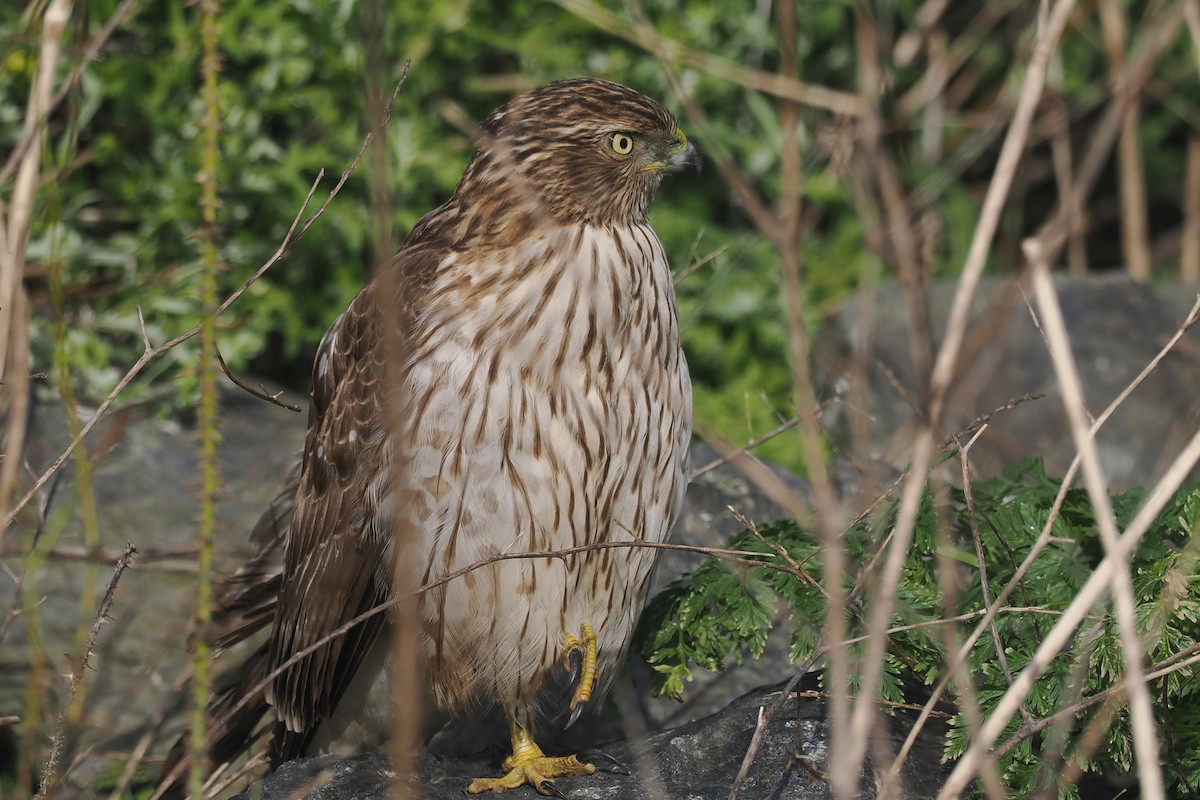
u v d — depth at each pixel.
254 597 7.88
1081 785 6.39
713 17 11.85
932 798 6.03
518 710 6.97
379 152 4.27
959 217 13.12
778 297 11.38
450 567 6.61
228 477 9.62
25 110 10.09
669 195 11.89
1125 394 5.77
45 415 9.66
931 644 6.37
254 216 10.46
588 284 6.55
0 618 8.61
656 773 6.40
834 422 10.79
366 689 7.22
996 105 13.48
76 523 9.12
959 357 11.12
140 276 10.22
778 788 6.10
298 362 11.09
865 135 9.93
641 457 6.76
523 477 6.49
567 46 11.61
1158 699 6.11
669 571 8.29
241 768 7.76
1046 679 6.00
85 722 8.03
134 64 10.34
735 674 7.89
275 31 10.52
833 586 5.13
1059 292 12.22
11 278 7.48
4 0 10.33
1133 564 6.55
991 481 7.34
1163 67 13.60
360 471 6.82
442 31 11.12
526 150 6.75
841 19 12.42
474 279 6.58
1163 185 14.48
